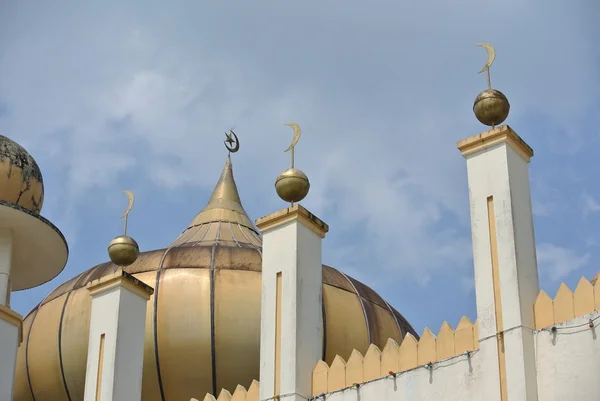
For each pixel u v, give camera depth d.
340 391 21.22
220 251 34.56
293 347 21.72
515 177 20.28
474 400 19.22
